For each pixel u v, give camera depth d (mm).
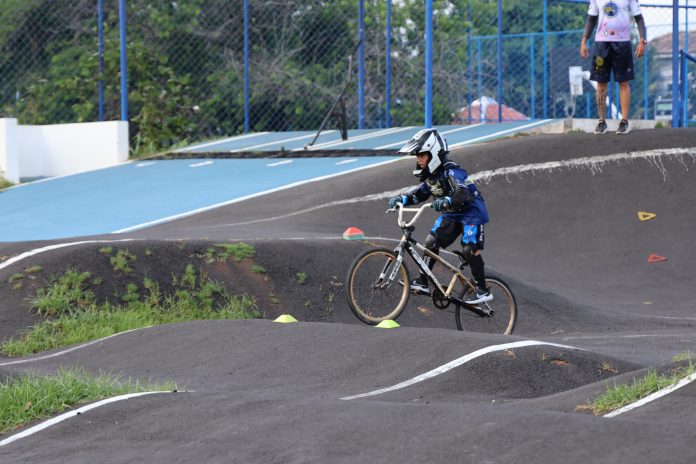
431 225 50000
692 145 55625
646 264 47156
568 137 57438
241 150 71500
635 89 96000
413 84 91125
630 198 52156
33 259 37594
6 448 19516
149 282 37281
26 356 31984
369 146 68875
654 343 32438
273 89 88500
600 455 15328
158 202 58156
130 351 29688
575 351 25328
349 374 24812
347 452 16875
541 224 50781
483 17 93688
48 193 63625
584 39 57062
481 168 54969
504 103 93062
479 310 31906
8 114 86188
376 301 30906
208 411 20344
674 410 17703
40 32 88688
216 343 28938
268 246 40031
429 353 25234
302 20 90438
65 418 20891
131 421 20281
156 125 79562
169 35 86500
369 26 90750
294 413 19453
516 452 15867
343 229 48156
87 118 81250
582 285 45094
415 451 16469
